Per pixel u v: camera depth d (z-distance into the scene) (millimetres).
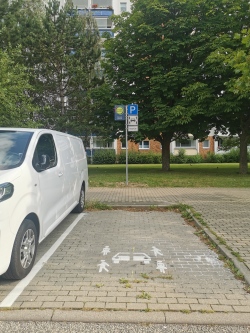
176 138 23203
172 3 18500
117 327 3121
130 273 4352
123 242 5773
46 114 19766
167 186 13305
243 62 8359
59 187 5773
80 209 8211
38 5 23922
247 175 18156
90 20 24562
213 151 46375
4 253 3705
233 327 3123
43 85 20375
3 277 4039
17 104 14266
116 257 4984
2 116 12445
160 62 19250
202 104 17594
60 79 20484
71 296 3678
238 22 17812
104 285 3975
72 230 6633
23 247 4164
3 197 3773
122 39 20031
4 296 3682
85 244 5660
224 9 18672
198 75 18359
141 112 19641
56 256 5035
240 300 3586
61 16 21266
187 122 17516
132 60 19656
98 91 20344
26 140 5027
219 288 3891
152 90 18703
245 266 4453
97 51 22062
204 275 4289
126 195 10984
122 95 20297
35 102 20625
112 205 9000
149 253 5172
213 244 5551
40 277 4223
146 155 43125
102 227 6875
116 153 44562
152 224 7152
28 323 3189
